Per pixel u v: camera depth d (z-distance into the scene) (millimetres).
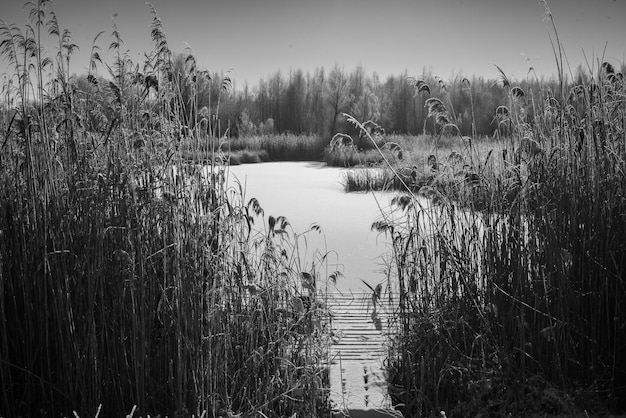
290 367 4102
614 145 4652
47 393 4062
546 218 4402
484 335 4301
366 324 5602
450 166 4688
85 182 4094
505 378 4254
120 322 3975
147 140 4137
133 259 3887
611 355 4359
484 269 4473
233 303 4117
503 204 4551
